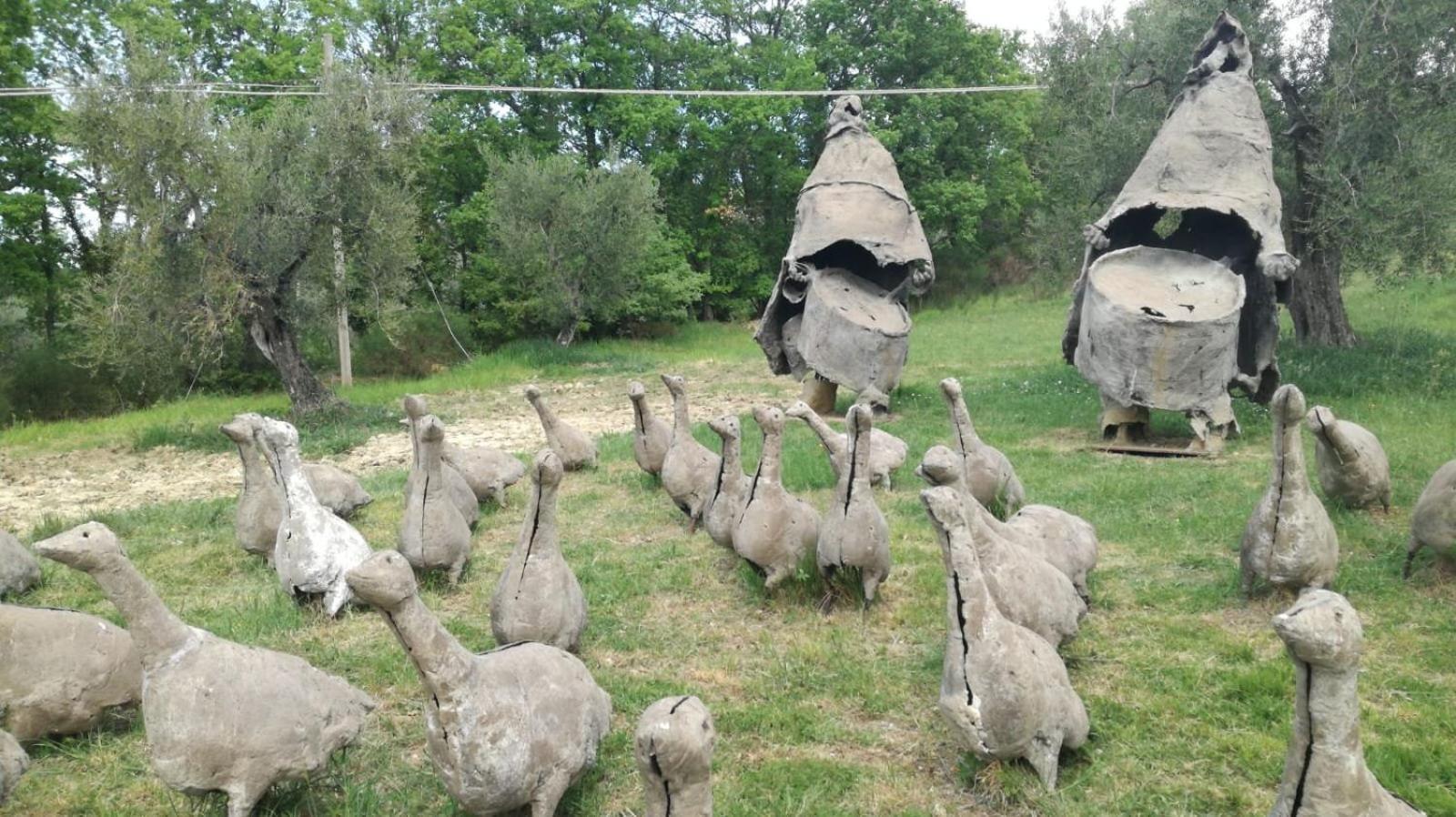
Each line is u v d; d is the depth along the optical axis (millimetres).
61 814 5293
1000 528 6844
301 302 19000
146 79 16828
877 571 7410
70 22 26938
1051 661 5227
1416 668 6215
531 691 4883
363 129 18203
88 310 19453
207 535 10320
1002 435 13211
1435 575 7457
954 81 38656
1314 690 3984
